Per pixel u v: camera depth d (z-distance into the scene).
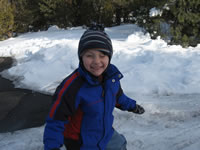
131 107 2.31
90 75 1.86
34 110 4.56
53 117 1.75
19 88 5.76
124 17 15.55
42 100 5.02
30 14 14.54
